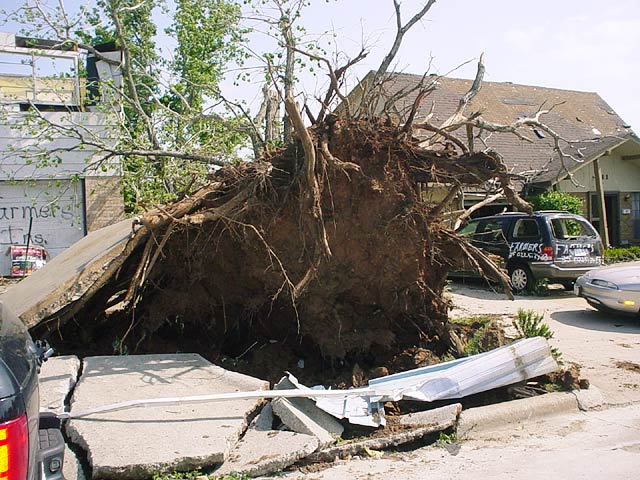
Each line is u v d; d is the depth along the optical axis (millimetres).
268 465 4293
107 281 6758
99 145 11914
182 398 4824
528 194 17953
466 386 5699
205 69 15680
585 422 5629
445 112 20328
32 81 14656
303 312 6918
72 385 5492
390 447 4949
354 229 6715
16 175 14398
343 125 6613
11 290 9711
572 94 26531
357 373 6430
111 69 15570
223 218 6484
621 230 21500
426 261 7176
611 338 9234
